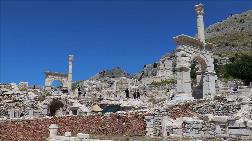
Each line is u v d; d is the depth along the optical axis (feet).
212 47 211.00
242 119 107.76
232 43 576.20
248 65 380.17
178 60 188.96
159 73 421.59
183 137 119.96
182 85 185.98
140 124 145.38
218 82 287.28
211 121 113.50
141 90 310.45
